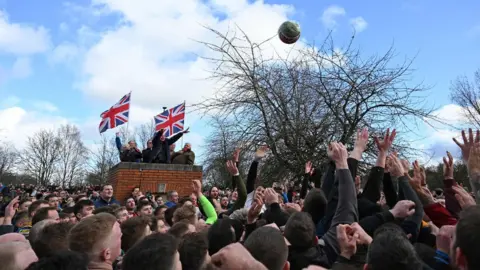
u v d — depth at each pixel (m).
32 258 2.59
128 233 3.70
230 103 12.48
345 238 2.93
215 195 8.08
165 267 2.17
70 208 6.27
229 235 3.24
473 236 1.77
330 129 12.28
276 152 12.34
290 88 12.56
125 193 11.52
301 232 3.02
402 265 1.98
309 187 10.98
